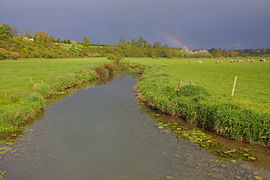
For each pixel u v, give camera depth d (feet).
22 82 76.13
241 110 39.63
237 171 25.66
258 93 64.34
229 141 34.68
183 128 40.65
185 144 33.42
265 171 25.79
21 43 248.73
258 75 116.26
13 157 28.32
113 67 172.04
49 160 27.84
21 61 173.88
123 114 49.42
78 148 31.48
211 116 39.63
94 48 384.47
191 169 26.00
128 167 26.37
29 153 29.60
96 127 40.55
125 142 33.86
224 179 23.88
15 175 24.29
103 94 73.41
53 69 122.31
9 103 48.62
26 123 42.27
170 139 35.32
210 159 28.63
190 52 484.74
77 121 43.98
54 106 56.03
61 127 40.24
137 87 85.92
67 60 209.87
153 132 38.42
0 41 229.45
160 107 52.16
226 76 111.55
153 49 450.30
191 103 46.70
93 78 115.34
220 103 45.42
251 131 33.76
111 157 28.86
